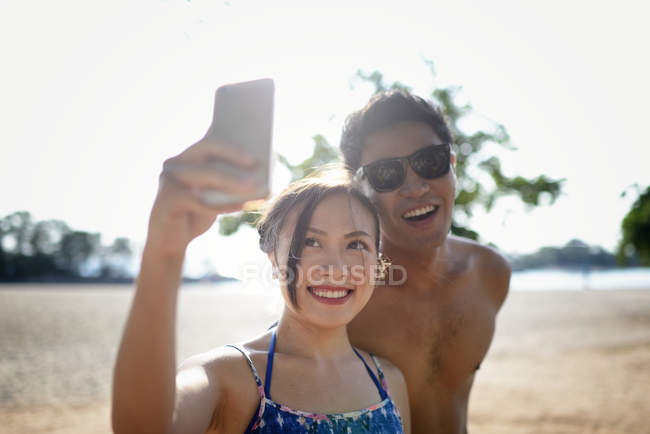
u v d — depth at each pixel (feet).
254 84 3.61
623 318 70.85
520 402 29.53
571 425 24.99
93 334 54.80
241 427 5.41
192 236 3.85
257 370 5.66
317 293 5.88
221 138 3.51
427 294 8.57
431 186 7.79
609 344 50.75
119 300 98.58
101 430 24.67
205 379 5.12
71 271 200.44
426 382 8.50
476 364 9.02
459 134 16.99
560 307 85.92
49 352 44.91
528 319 70.49
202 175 3.36
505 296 10.15
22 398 30.68
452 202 8.15
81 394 31.73
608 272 203.10
